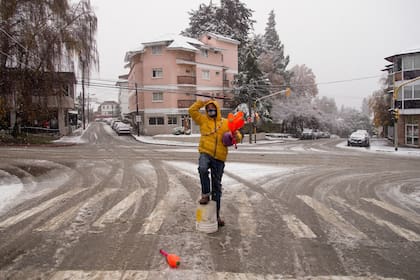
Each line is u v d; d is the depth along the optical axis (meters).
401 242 4.92
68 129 44.53
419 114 31.69
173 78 43.25
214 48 46.50
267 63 58.69
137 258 4.24
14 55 26.66
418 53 31.28
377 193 8.77
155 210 6.57
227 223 5.79
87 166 13.52
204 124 5.30
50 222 5.71
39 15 26.81
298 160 17.36
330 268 4.01
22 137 29.50
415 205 7.41
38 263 4.08
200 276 3.76
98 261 4.14
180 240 4.90
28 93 27.25
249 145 34.22
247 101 47.06
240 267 4.01
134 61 46.78
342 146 33.94
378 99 44.66
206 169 5.15
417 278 3.77
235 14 58.06
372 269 3.99
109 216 6.11
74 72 28.98
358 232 5.37
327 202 7.54
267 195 8.20
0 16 25.45
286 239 5.00
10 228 5.38
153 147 26.36
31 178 10.42
